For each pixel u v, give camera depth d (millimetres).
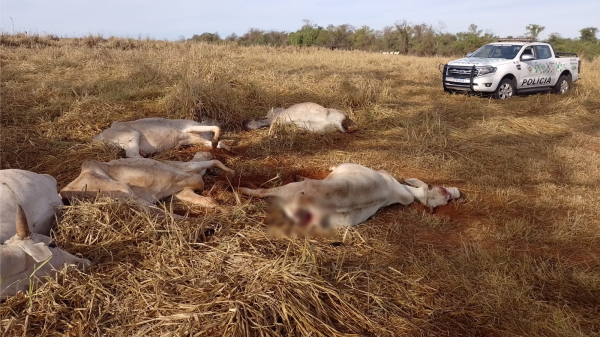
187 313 3506
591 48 32906
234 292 3764
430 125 9383
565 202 6434
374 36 43625
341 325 3713
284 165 7344
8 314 3537
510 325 3973
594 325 4020
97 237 4484
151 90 10781
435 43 39688
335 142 8672
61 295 3750
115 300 3729
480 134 9320
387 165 7535
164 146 7590
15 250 3639
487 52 15094
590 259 5125
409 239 5254
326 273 4246
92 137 7922
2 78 11742
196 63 12641
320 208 5023
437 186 6238
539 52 14867
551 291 4496
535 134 9773
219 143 7883
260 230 4883
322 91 11672
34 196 4500
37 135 7797
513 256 5086
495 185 6961
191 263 4211
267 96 11016
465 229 5641
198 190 5926
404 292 4234
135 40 25859
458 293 4336
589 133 10031
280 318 3627
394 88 14141
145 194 5430
